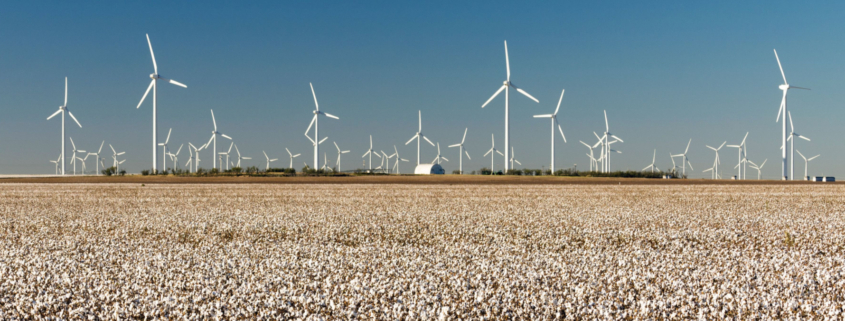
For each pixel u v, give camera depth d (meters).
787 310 11.50
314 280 14.15
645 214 34.38
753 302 11.94
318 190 68.56
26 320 11.57
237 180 107.44
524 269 15.29
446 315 11.19
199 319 11.38
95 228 27.05
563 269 15.16
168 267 15.78
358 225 27.73
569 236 23.86
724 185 85.88
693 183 96.00
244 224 28.31
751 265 15.66
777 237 23.23
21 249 18.95
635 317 11.34
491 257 17.88
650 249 19.41
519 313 11.48
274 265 15.80
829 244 21.27
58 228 27.25
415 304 11.80
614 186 81.31
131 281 13.97
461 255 17.80
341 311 11.58
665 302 11.92
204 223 28.33
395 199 51.28
